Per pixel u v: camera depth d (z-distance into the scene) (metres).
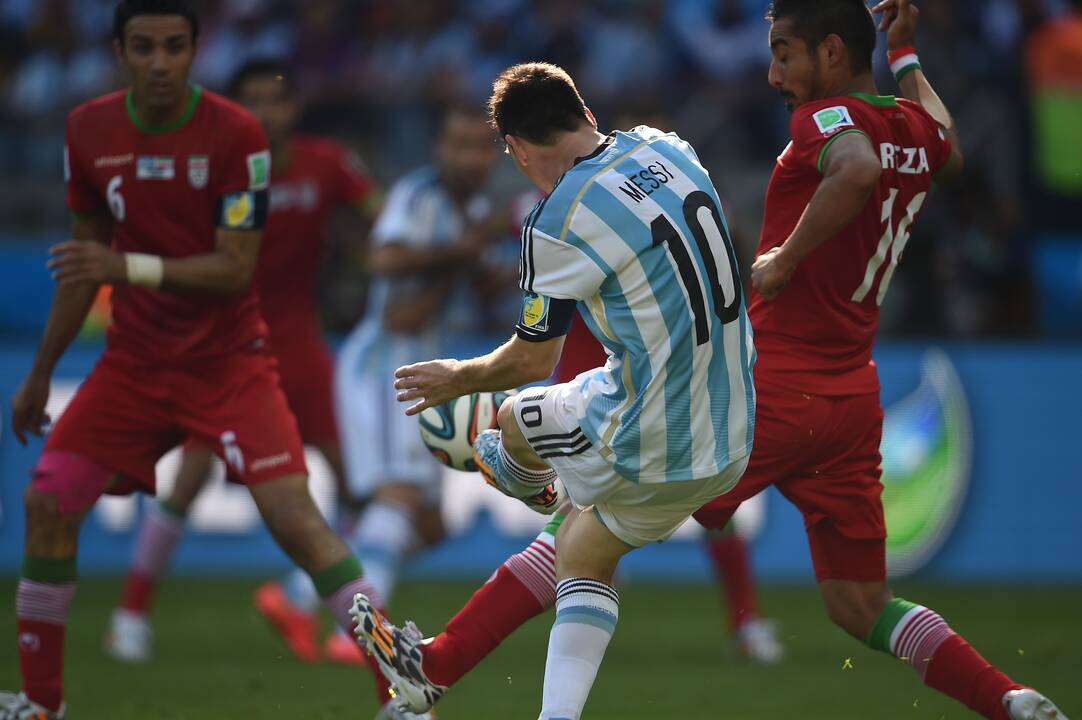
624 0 45.19
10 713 15.84
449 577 34.84
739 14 45.06
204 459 24.53
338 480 26.05
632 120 25.09
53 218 40.44
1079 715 18.44
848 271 14.93
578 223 12.95
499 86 13.71
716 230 13.41
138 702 19.12
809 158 14.18
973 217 39.00
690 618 29.48
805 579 35.25
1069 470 35.50
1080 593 32.81
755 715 18.61
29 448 35.62
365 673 22.17
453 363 13.54
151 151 16.59
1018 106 41.00
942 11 41.22
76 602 30.92
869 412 15.32
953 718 18.42
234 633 26.78
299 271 25.47
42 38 46.41
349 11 46.09
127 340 16.86
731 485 13.79
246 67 24.64
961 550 35.34
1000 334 38.62
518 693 20.44
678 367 13.09
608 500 13.53
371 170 40.22
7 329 37.72
